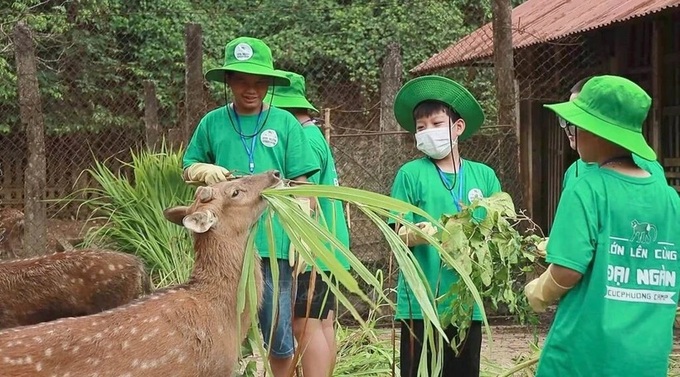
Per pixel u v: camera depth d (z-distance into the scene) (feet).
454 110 15.51
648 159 11.05
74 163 34.09
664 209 11.34
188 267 24.66
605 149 11.58
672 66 30.68
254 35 49.34
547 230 36.01
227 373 12.75
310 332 16.10
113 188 26.35
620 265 11.12
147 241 25.26
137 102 45.78
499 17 25.84
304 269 14.64
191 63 26.99
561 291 11.25
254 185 12.98
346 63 48.75
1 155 38.04
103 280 18.16
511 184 25.89
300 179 16.06
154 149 29.60
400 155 28.12
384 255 26.53
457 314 13.82
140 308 12.08
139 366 11.70
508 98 25.91
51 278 17.99
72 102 43.39
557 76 34.78
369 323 20.77
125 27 47.26
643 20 27.53
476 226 13.87
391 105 29.43
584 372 11.18
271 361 15.92
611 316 11.06
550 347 11.56
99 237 25.76
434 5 51.01
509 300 14.14
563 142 34.63
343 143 29.45
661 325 11.27
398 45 29.68
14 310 17.69
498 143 26.17
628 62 33.14
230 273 12.73
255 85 15.89
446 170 15.48
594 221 11.04
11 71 41.93
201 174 14.94
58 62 43.37
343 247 11.79
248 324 13.14
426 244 14.79
